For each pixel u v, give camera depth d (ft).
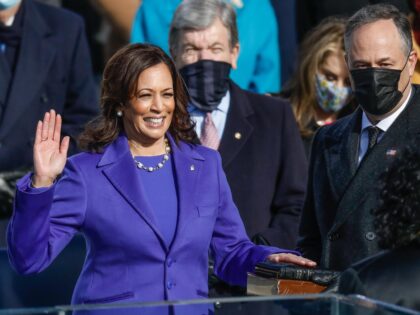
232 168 63.26
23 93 73.77
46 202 47.55
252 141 64.08
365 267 40.91
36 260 48.01
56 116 48.93
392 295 39.88
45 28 75.51
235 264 51.70
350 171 53.42
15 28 74.69
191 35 63.41
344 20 72.69
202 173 51.21
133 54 49.32
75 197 49.16
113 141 50.60
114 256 49.16
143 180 50.24
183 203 49.90
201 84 63.57
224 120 64.59
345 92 71.61
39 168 47.60
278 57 85.10
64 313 40.04
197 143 53.93
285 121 65.21
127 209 49.26
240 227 52.44
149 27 84.58
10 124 73.20
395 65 52.44
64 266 61.05
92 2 92.84
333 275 49.21
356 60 52.90
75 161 50.01
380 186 41.86
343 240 52.75
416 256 40.40
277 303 40.91
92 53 93.40
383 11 53.01
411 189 40.40
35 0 84.23
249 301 41.06
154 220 49.26
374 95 52.39
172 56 64.59
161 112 49.39
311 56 71.82
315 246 56.03
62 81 75.25
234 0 83.20
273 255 50.93
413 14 69.97
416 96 52.95
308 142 71.41
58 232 48.85
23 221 47.52
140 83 49.08
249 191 63.10
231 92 65.21
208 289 54.39
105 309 40.57
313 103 72.23
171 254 49.21
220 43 63.57
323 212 54.29
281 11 87.15
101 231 49.14
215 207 51.06
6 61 74.33
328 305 40.32
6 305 60.08
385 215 40.86
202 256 50.52
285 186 63.98
